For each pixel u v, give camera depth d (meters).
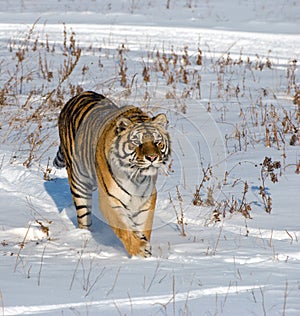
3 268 12.12
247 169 18.72
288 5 54.47
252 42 40.16
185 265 12.45
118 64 32.31
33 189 17.19
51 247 13.63
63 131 15.22
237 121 23.94
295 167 18.94
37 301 10.34
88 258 12.95
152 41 39.00
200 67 33.03
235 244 13.76
